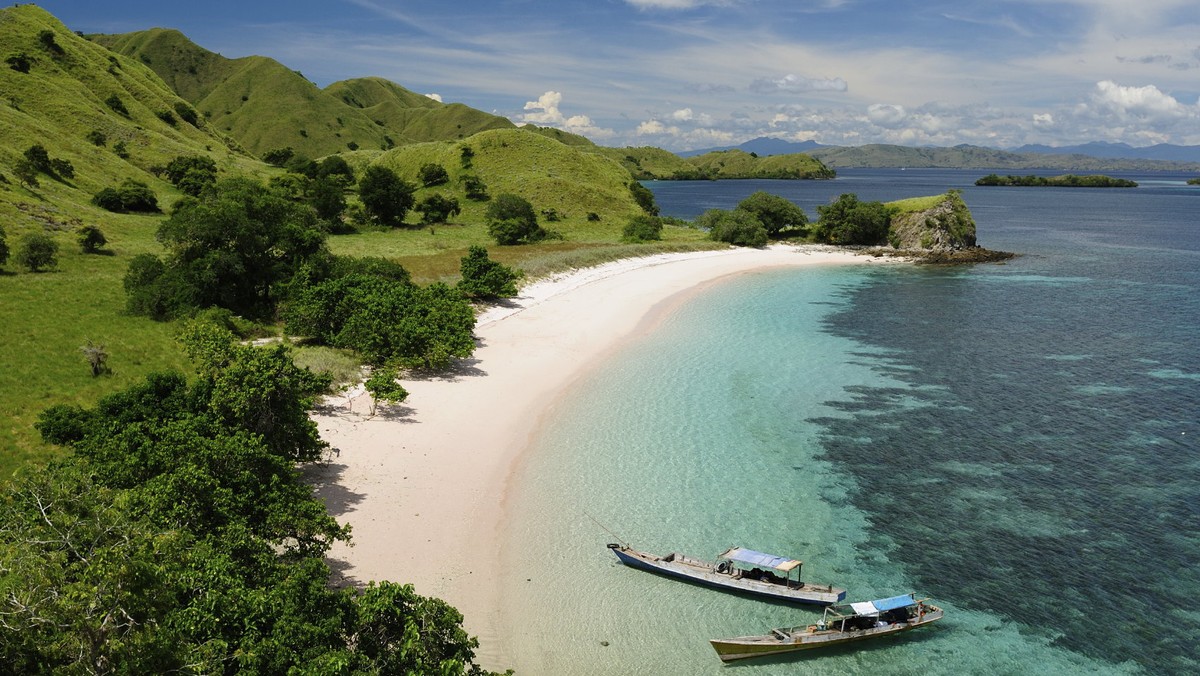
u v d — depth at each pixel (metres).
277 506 24.55
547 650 23.47
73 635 14.05
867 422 42.44
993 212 187.00
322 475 33.28
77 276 61.66
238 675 16.86
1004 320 67.00
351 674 17.11
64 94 127.75
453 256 91.81
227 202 60.38
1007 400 46.00
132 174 113.50
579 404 44.56
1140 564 28.44
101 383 39.59
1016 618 25.55
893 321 66.56
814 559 28.78
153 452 25.22
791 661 23.53
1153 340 59.69
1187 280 86.44
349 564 26.72
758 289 81.56
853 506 32.88
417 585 26.03
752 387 48.16
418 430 39.16
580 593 26.38
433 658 18.69
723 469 36.19
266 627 18.34
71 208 86.94
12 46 131.75
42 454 31.11
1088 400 45.91
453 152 159.88
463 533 29.64
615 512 31.88
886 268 97.44
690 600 26.33
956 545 29.84
